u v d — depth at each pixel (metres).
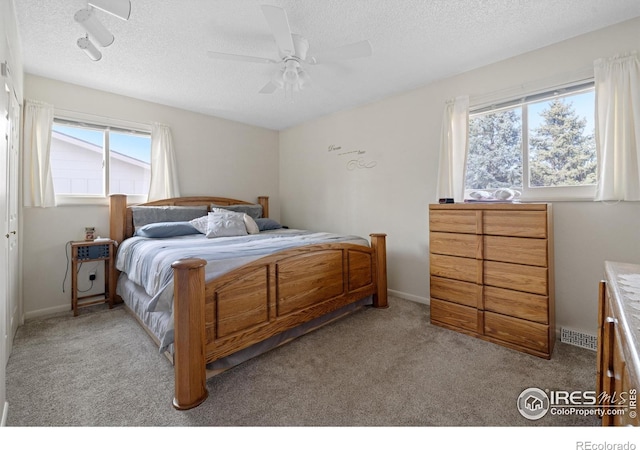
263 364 1.98
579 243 2.28
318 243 2.52
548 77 2.39
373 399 1.62
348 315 2.87
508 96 2.60
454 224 2.50
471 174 2.95
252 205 4.38
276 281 2.13
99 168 3.29
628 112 2.01
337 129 4.07
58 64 2.64
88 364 1.98
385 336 2.41
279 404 1.58
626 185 2.01
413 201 3.30
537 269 2.08
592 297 2.22
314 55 2.14
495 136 2.78
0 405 1.33
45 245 2.90
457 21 2.08
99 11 1.94
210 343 1.72
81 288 3.10
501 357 2.07
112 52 2.45
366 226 3.77
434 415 1.50
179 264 1.56
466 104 2.79
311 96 3.47
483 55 2.55
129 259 2.71
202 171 4.07
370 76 2.95
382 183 3.59
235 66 2.70
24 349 2.18
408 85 3.17
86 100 3.12
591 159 2.27
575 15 2.01
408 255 3.36
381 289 3.07
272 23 1.77
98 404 1.58
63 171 3.07
